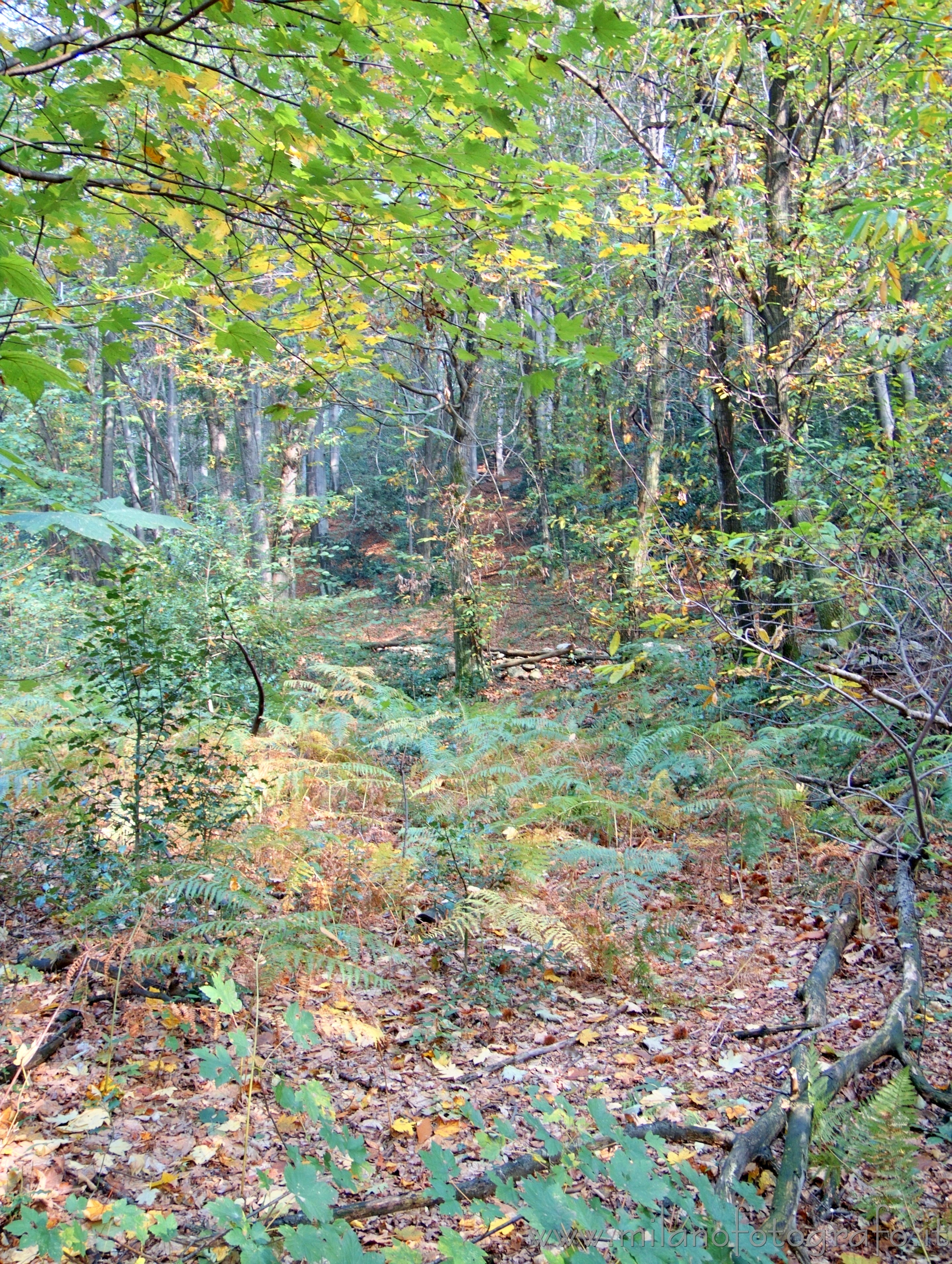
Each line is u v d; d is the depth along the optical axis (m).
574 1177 2.52
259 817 5.45
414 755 7.84
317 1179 1.60
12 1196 2.23
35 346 2.45
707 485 9.85
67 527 1.41
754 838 5.37
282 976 3.45
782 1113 2.79
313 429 14.63
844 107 8.62
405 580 17.52
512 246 2.91
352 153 2.19
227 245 2.44
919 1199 2.50
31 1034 3.07
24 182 2.22
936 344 4.88
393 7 1.92
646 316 9.96
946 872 5.18
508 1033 3.59
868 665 5.89
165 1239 1.79
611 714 8.73
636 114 11.02
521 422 17.09
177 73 2.07
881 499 5.16
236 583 10.59
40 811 4.64
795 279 7.80
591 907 4.60
